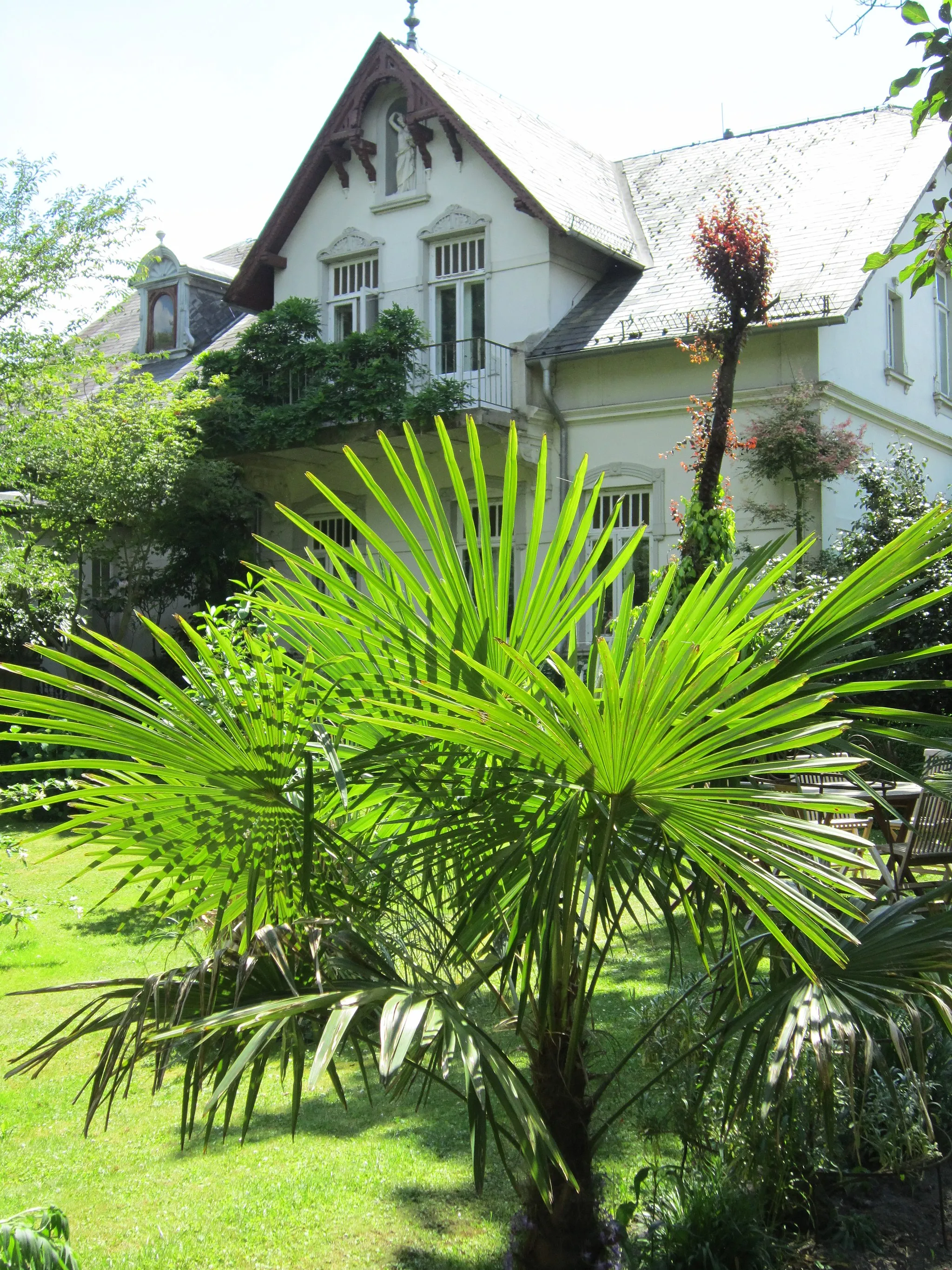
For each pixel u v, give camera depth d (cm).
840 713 284
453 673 276
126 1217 388
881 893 336
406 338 1576
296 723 279
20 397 1580
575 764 241
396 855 283
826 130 1803
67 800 260
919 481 1244
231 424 1667
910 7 478
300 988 262
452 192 1694
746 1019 290
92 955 746
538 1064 301
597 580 282
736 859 242
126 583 1802
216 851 271
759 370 1423
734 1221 332
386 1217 381
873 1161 392
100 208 1608
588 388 1559
